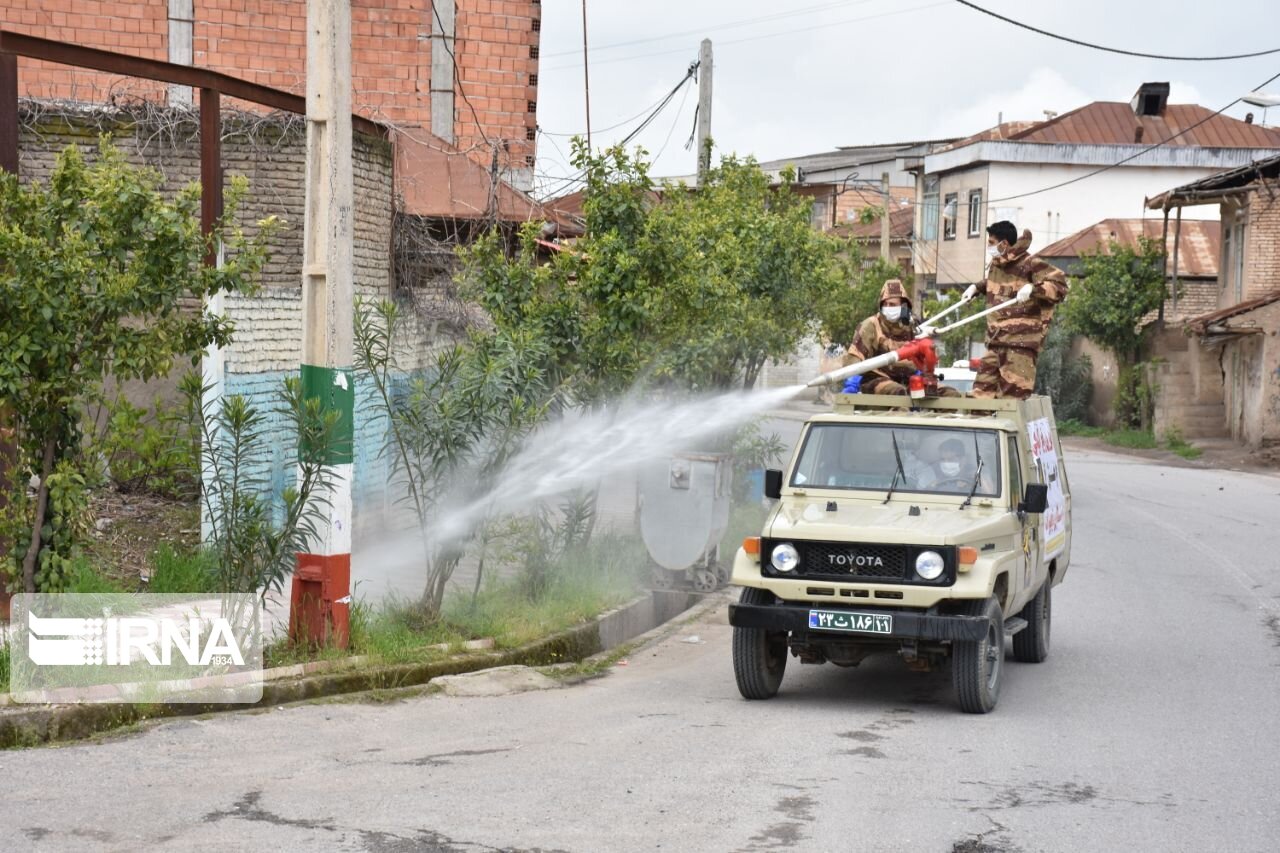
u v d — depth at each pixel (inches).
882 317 466.3
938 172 2161.7
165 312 350.6
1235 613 554.6
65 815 255.6
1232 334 1334.9
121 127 561.3
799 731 347.9
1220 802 287.6
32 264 330.0
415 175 768.9
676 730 345.1
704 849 245.8
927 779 301.0
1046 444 481.4
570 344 502.9
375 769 295.4
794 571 376.2
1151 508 925.8
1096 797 289.4
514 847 243.8
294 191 585.9
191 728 324.2
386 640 393.7
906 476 413.4
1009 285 504.1
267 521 384.8
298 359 577.9
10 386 335.3
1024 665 453.4
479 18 882.1
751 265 741.9
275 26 842.8
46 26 812.0
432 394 437.1
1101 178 2009.1
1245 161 1998.0
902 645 377.1
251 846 240.7
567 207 1043.9
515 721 350.0
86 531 365.1
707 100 1153.4
